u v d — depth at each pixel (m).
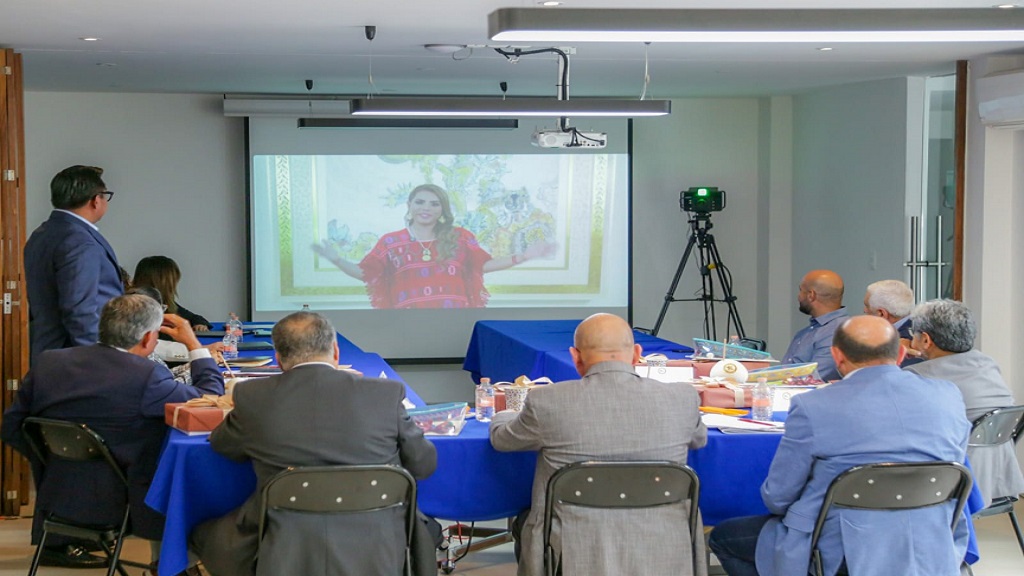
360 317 9.59
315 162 9.40
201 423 3.33
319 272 9.48
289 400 3.00
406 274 9.61
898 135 7.95
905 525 2.90
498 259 9.71
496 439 3.22
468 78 8.16
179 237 9.36
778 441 3.42
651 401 3.04
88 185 4.46
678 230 10.08
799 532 2.99
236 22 5.46
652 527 2.97
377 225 9.55
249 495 3.26
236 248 9.45
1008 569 4.59
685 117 9.98
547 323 7.98
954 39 3.77
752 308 10.17
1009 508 3.98
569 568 2.94
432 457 3.18
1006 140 6.54
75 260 4.38
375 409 3.03
